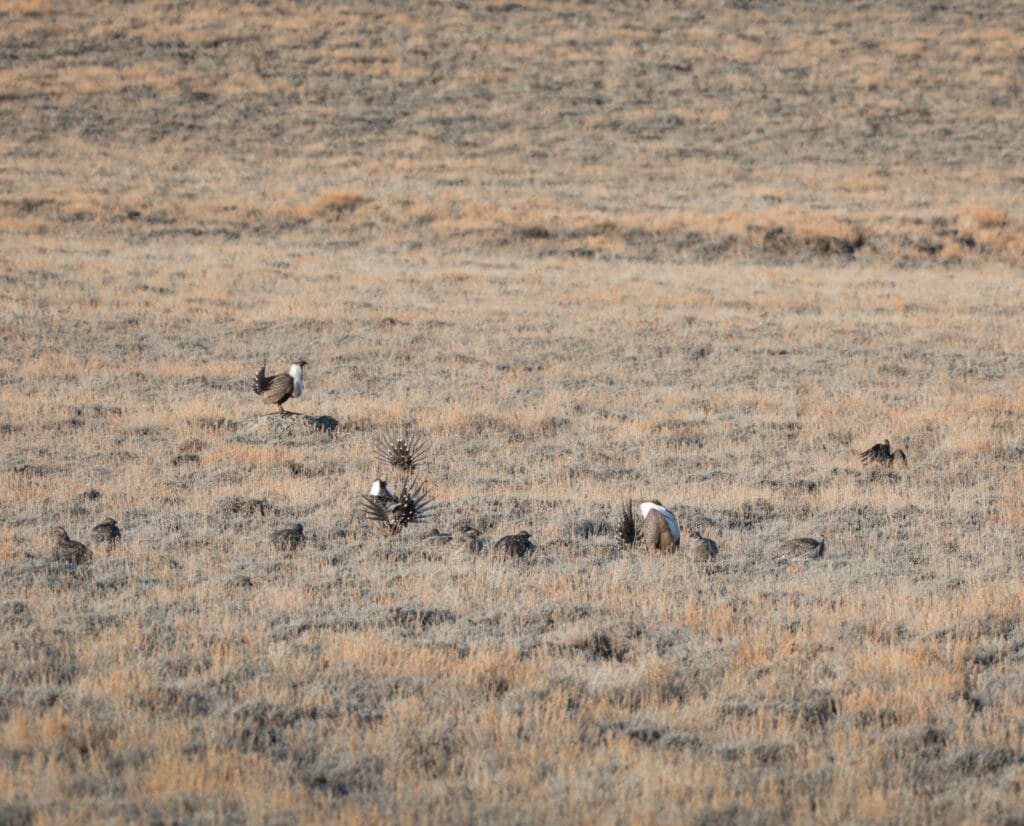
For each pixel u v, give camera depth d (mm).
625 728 26609
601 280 113188
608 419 67312
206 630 33000
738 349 87750
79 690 27922
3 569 38562
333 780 23984
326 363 80938
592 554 42125
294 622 33688
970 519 47969
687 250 128500
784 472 56312
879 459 57406
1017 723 27016
